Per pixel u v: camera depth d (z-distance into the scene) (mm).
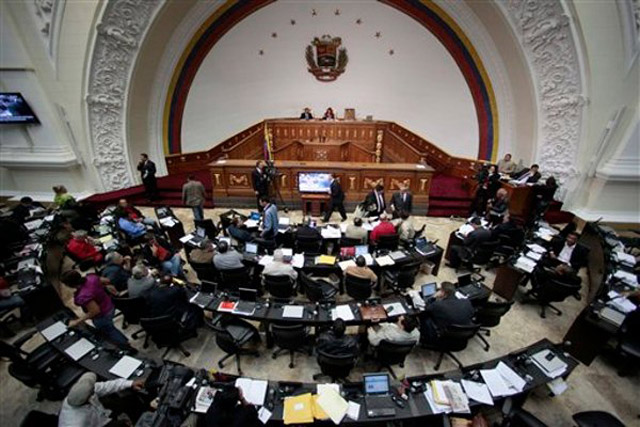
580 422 3045
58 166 9414
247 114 14914
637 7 7434
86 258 5773
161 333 4090
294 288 5516
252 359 4500
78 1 8391
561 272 5137
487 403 3105
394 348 3668
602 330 4184
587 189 8898
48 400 3879
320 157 14078
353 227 6039
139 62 10320
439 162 12383
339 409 3002
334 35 13664
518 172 9070
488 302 4340
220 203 9602
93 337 3775
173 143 12914
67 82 9031
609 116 8289
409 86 14086
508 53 10633
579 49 8227
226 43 13438
